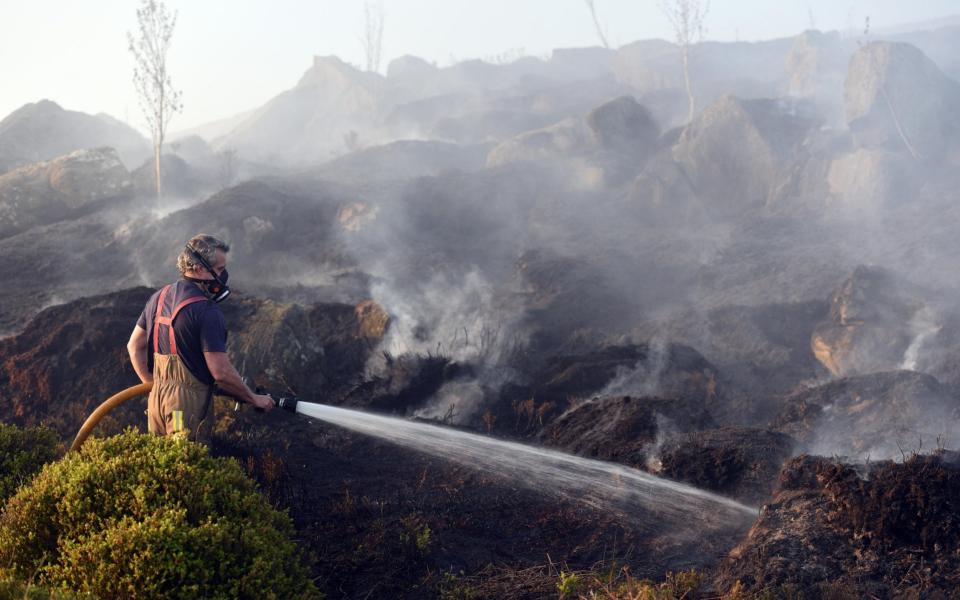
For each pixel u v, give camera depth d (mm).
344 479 6355
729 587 4215
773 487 5758
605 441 7348
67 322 9055
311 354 9773
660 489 6133
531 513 5688
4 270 23031
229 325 9672
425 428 6797
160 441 4121
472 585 4516
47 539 3605
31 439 5180
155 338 4395
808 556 4258
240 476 4172
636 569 4754
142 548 3316
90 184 29750
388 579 4578
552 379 10992
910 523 4258
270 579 3504
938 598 3773
